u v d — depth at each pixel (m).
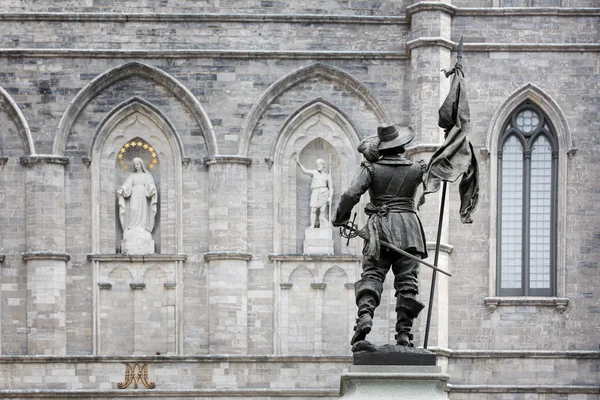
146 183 63.09
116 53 62.91
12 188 62.62
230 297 62.16
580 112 63.19
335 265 62.81
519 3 64.12
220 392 61.28
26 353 61.97
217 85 63.06
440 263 61.25
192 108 63.03
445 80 62.59
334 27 63.56
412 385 25.53
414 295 27.30
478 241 62.69
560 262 62.69
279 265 62.62
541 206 63.22
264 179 62.97
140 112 63.19
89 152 62.75
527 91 63.06
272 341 62.38
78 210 62.72
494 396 61.50
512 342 62.28
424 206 61.28
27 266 62.19
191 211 62.97
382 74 63.28
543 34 63.25
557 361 62.09
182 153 62.91
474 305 62.47
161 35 63.38
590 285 62.62
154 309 62.59
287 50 63.25
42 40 63.16
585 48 63.09
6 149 62.75
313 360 61.75
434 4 62.31
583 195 62.94
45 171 62.41
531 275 63.09
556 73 63.22
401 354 25.97
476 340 62.31
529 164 63.19
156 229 63.31
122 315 62.50
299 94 63.44
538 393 61.62
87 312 62.38
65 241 62.62
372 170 27.45
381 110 63.09
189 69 63.16
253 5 63.69
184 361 61.62
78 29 63.19
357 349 26.31
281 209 63.12
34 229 62.25
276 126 63.16
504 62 63.19
